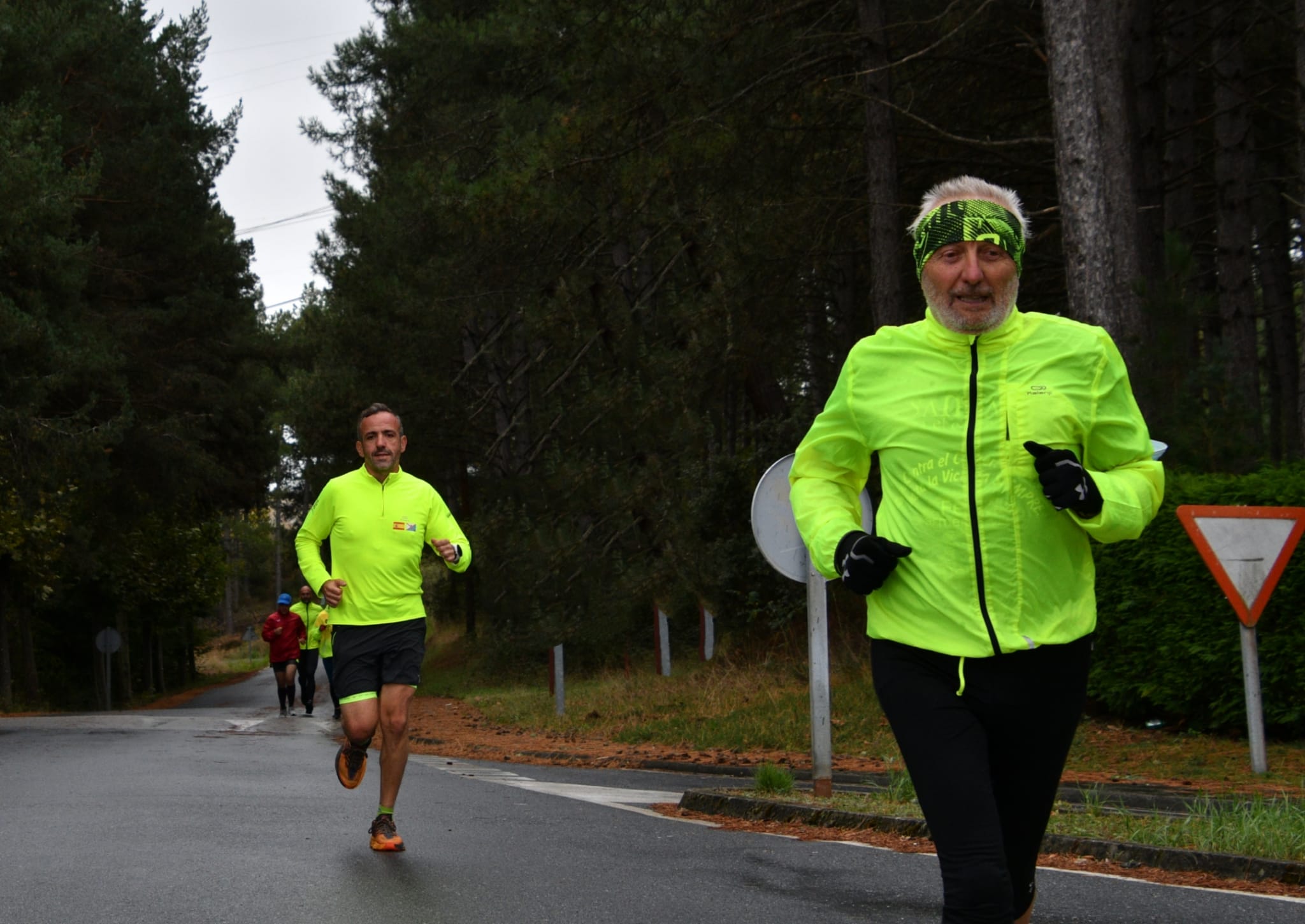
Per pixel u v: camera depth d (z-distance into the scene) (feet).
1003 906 10.25
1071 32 44.11
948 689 11.05
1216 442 39.73
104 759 40.42
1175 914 17.30
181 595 161.38
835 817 25.62
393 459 22.13
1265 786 30.89
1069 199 44.16
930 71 64.64
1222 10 70.90
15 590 115.85
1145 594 38.55
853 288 85.76
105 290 108.68
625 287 86.28
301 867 20.18
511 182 61.62
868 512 26.86
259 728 62.90
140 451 110.11
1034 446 10.57
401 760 21.89
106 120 104.94
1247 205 67.21
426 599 157.48
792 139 63.72
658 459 77.87
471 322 119.85
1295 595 35.19
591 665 90.48
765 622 69.41
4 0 94.58
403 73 107.55
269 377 133.18
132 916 16.78
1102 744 38.37
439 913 17.08
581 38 60.70
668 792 33.37
